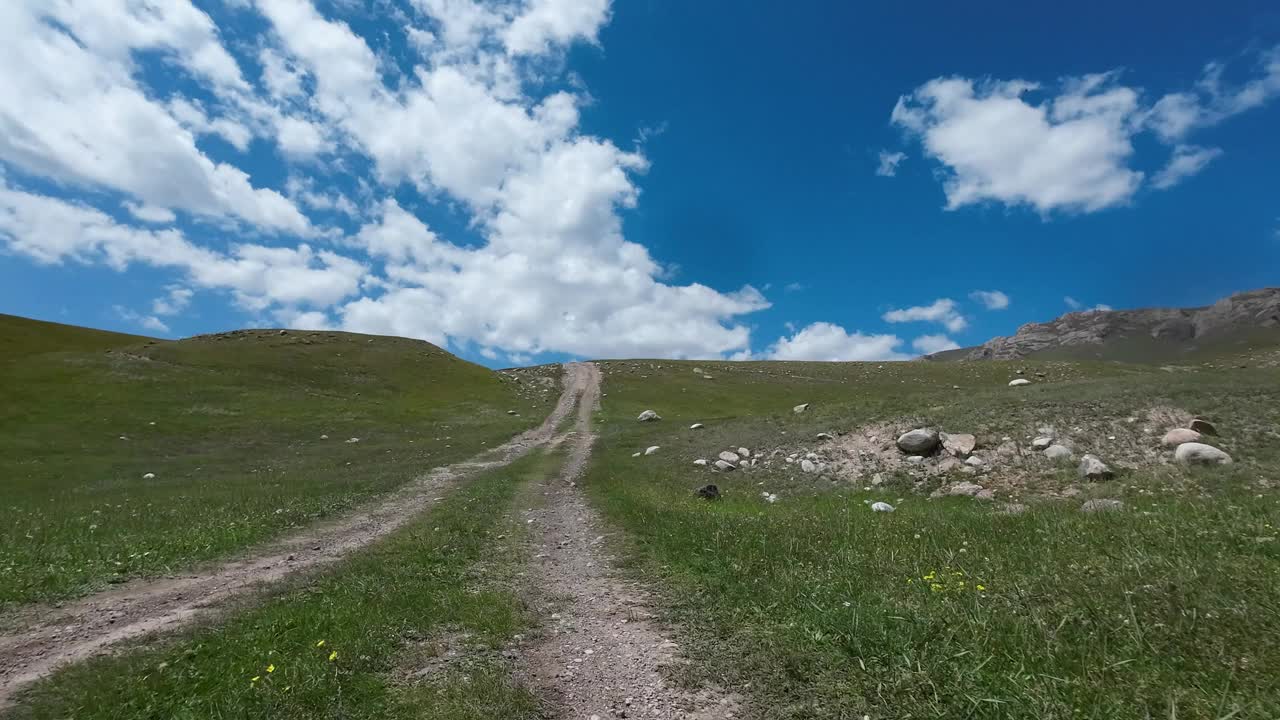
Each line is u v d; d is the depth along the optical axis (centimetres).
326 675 615
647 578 1058
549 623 842
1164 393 2280
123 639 845
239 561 1366
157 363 6450
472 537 1491
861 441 2564
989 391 3041
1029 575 733
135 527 1662
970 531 1078
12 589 1072
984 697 476
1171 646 505
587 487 2561
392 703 575
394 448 4281
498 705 571
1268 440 1809
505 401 7356
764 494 2200
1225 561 675
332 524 1827
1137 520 957
